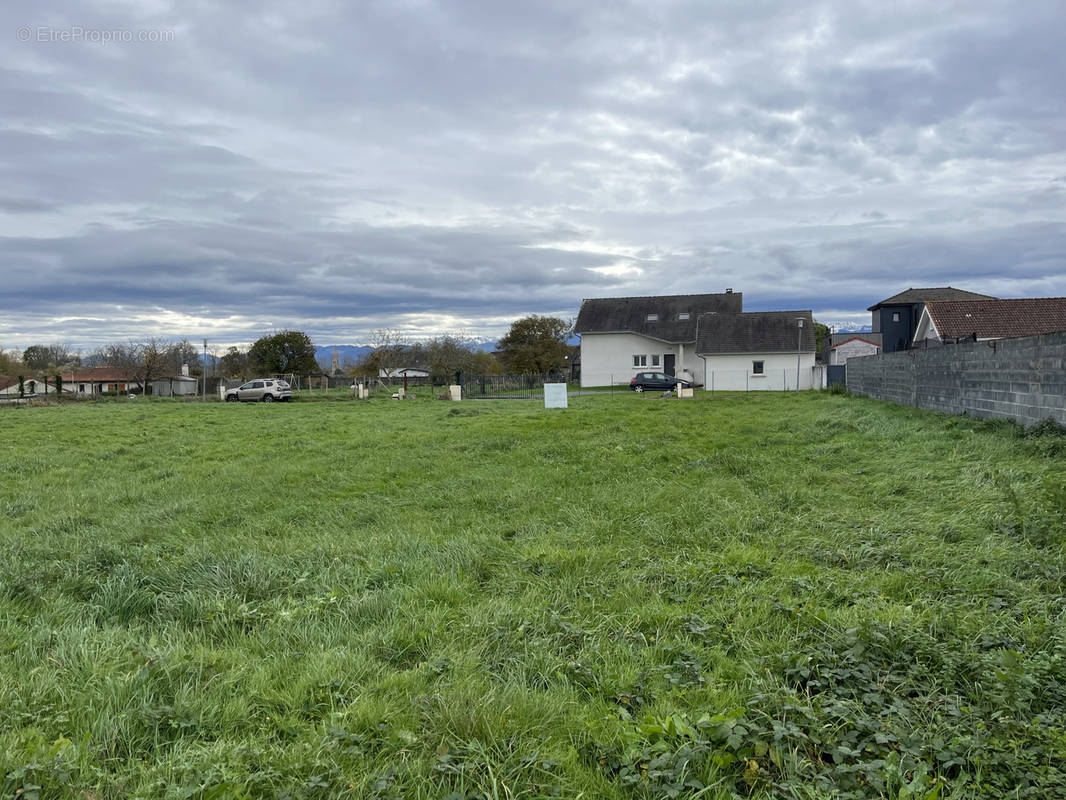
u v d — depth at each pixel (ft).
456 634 13.21
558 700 10.46
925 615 13.19
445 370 160.04
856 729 9.39
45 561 19.83
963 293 155.94
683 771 8.39
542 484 30.22
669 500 25.54
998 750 8.59
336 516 25.93
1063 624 12.50
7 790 7.97
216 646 13.29
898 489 25.38
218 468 38.22
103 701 10.26
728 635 12.98
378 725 9.67
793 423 50.80
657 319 146.30
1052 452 27.66
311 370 189.98
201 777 8.38
